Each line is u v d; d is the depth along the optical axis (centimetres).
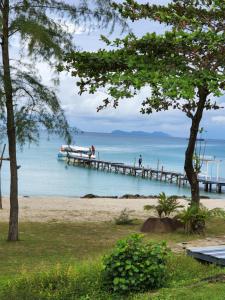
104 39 1120
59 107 1373
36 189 4225
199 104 1489
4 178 4950
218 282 754
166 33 1016
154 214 2130
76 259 1148
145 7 1301
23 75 1332
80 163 7206
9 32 1323
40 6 1342
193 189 1614
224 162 9025
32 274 834
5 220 1917
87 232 1614
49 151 10281
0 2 1316
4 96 1305
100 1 1371
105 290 736
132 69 1030
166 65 1014
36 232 1600
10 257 1186
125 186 4941
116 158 9288
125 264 730
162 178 5884
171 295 685
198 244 1365
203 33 1017
